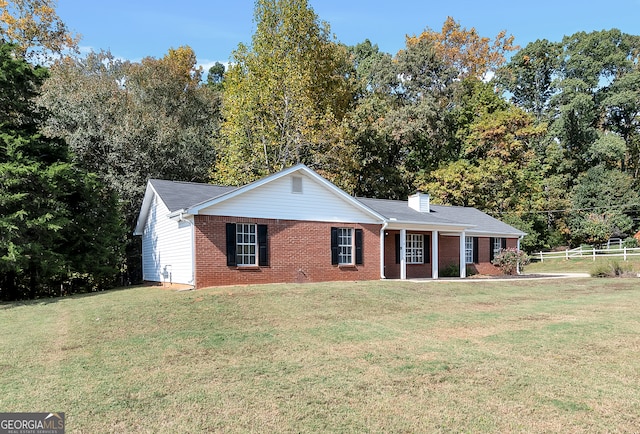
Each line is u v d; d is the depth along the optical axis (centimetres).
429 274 2308
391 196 3572
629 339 790
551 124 4728
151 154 2650
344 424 451
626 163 4862
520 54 5100
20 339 872
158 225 1891
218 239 1512
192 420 465
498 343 782
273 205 1645
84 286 2197
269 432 436
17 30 2719
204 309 1099
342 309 1132
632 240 3753
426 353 718
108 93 2752
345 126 2845
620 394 525
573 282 1945
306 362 675
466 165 3631
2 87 1716
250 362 680
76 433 438
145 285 1930
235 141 2658
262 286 1453
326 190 1791
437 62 4103
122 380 600
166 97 3278
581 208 4162
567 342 778
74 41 3039
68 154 1856
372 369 634
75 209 1916
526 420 456
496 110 3919
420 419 461
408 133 3500
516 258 2489
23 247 1544
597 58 4841
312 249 1738
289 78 2573
